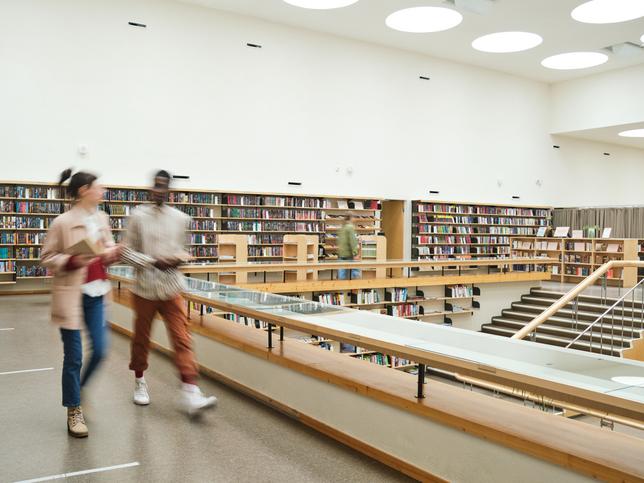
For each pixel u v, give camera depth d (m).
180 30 11.30
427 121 14.89
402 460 2.69
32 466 2.62
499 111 16.31
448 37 13.26
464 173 15.64
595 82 16.19
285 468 2.68
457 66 15.41
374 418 2.85
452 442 2.47
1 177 9.59
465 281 10.44
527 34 12.80
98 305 3.00
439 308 10.59
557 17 11.64
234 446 2.93
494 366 2.33
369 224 13.75
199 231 11.31
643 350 8.35
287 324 3.49
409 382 3.00
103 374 4.22
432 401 2.64
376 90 13.98
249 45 12.10
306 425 3.29
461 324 10.70
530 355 2.54
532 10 11.30
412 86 14.59
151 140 11.00
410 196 14.62
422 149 14.81
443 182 15.23
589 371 2.27
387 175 14.21
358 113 13.70
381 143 14.09
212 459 2.75
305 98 12.88
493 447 2.31
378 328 3.18
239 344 3.94
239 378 3.97
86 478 2.51
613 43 13.23
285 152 12.63
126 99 10.73
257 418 3.38
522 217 16.88
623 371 2.27
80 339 2.92
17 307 7.97
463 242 15.44
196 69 11.48
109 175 10.55
